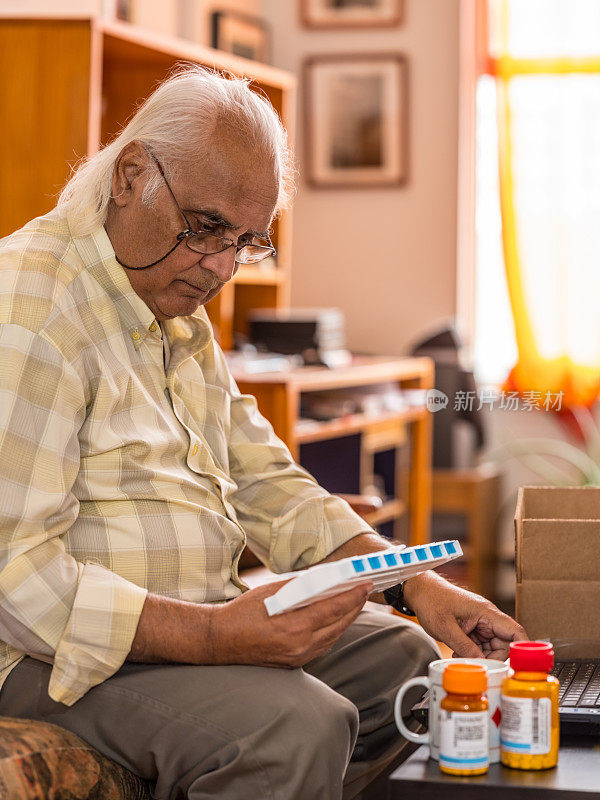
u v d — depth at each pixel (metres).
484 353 5.33
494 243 5.28
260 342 4.38
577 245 5.08
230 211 1.63
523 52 5.08
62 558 1.50
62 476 1.51
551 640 1.73
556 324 5.11
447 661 1.41
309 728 1.44
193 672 1.51
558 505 1.94
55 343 1.53
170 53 3.66
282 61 5.41
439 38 5.27
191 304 1.72
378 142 5.34
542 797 1.25
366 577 1.41
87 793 1.41
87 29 3.16
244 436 2.02
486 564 5.02
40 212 3.20
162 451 1.70
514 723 1.32
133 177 1.66
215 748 1.44
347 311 5.45
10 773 1.32
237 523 1.79
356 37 5.35
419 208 5.34
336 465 4.24
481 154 5.26
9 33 3.20
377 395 4.34
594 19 5.02
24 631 1.47
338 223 5.44
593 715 1.44
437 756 1.35
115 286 1.67
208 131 1.62
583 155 5.05
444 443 4.98
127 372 1.67
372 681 1.81
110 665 1.48
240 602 1.50
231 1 5.13
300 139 5.44
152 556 1.63
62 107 3.18
